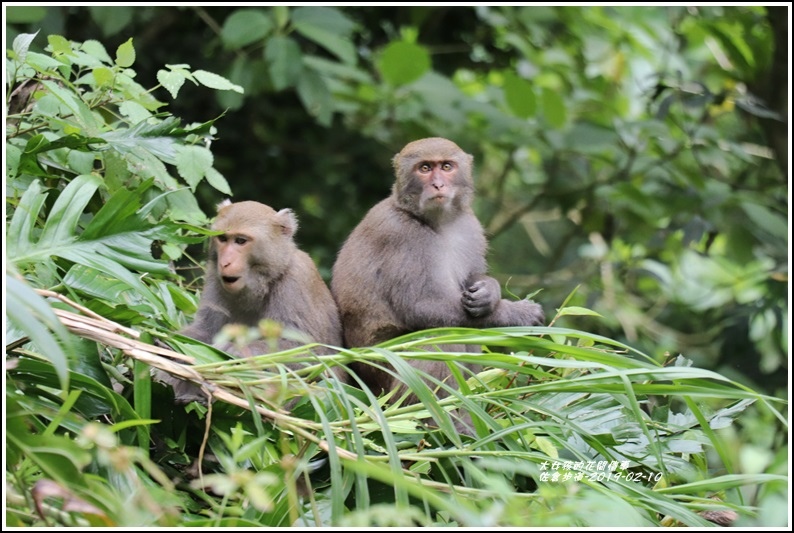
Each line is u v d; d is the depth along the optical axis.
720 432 12.03
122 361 7.86
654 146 18.52
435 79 18.41
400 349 8.13
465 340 7.42
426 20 20.31
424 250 10.39
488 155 21.44
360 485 6.34
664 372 7.12
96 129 8.88
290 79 15.91
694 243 16.73
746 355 15.54
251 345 9.06
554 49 20.91
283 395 6.68
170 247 9.95
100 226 7.65
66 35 17.19
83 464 5.72
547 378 8.83
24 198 7.61
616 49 20.91
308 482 6.32
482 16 19.78
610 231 19.72
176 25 18.44
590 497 6.20
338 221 19.38
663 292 19.75
